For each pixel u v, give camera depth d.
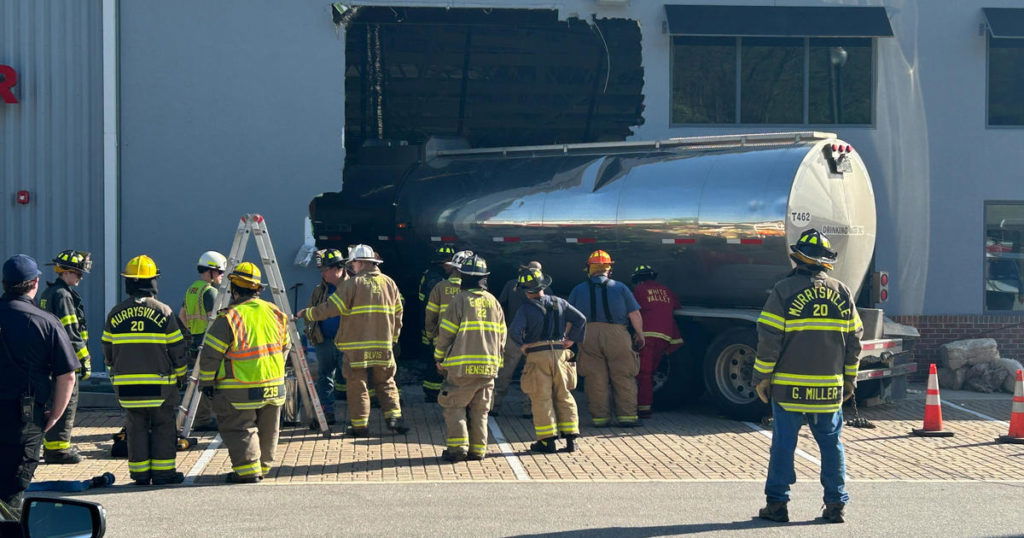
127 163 23.42
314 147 23.73
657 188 20.02
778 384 11.37
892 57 24.52
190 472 14.20
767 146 19.61
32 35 23.38
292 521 11.30
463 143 24.83
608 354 17.94
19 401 9.74
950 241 24.55
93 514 5.50
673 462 15.02
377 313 16.67
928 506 12.17
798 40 24.52
